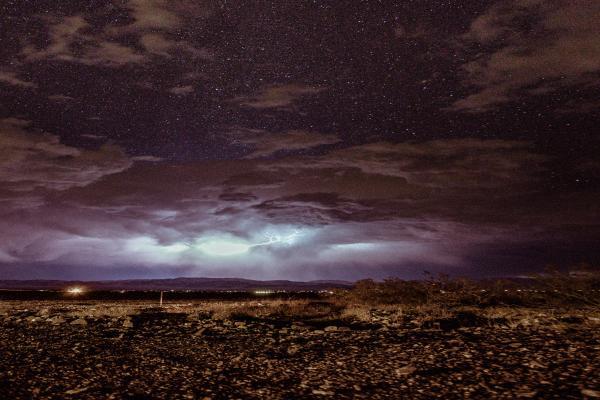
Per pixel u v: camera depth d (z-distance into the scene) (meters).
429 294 27.52
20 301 45.22
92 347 14.09
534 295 20.80
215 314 23.20
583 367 8.75
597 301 17.97
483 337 12.83
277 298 48.03
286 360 11.46
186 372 10.37
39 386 9.08
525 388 7.77
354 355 11.69
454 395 7.71
